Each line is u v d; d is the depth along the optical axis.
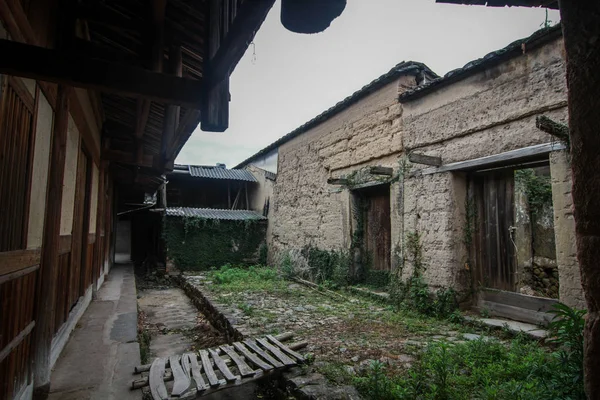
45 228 2.99
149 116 6.04
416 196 6.43
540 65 4.65
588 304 1.05
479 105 5.40
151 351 5.31
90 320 5.34
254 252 13.84
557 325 2.96
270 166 14.60
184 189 16.05
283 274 10.73
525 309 4.89
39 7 2.59
